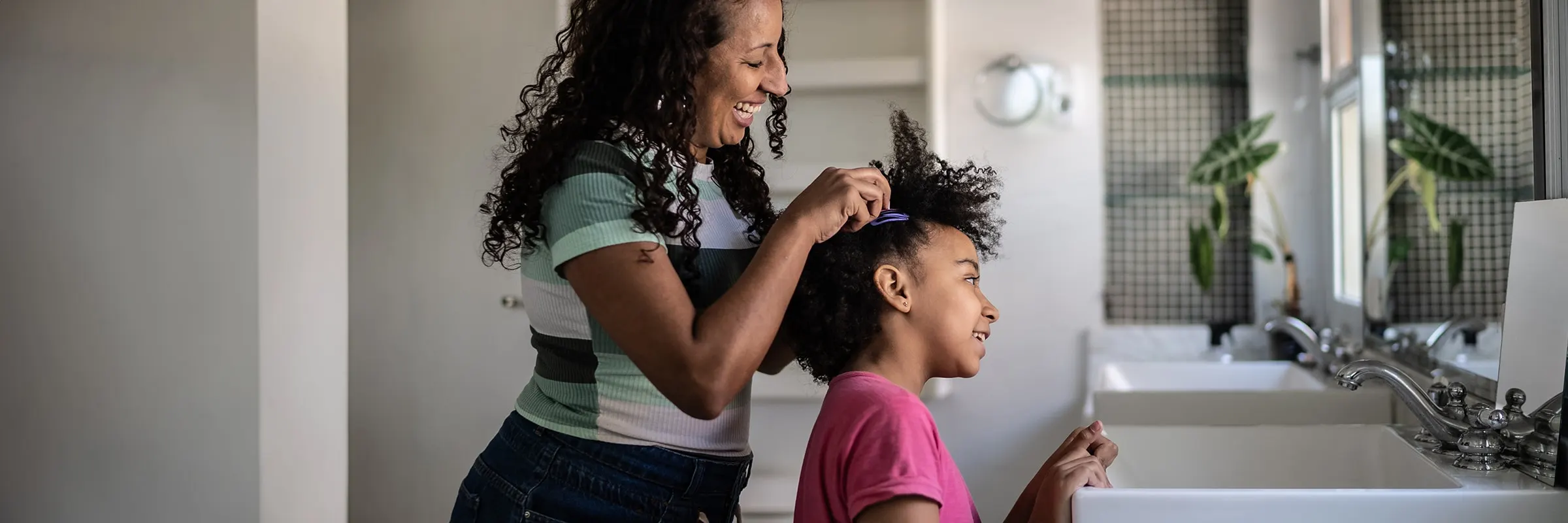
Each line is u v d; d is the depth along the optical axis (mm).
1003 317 2859
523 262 1044
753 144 1152
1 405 1719
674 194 979
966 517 985
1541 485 1150
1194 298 2834
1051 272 2842
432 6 2844
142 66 1656
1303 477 1588
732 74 994
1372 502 1091
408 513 2900
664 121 954
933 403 2889
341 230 1886
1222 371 2527
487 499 1046
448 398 2873
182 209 1653
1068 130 2824
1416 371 1977
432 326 2873
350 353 2904
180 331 1662
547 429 1017
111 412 1686
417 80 2852
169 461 1672
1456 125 1753
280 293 1699
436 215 2859
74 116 1680
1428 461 1315
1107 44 2838
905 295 998
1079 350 2838
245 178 1634
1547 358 1258
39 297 1702
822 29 2865
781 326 1071
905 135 1101
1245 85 2809
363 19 2865
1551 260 1274
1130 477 1536
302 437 1776
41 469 1710
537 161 969
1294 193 2795
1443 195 1816
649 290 884
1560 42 1360
